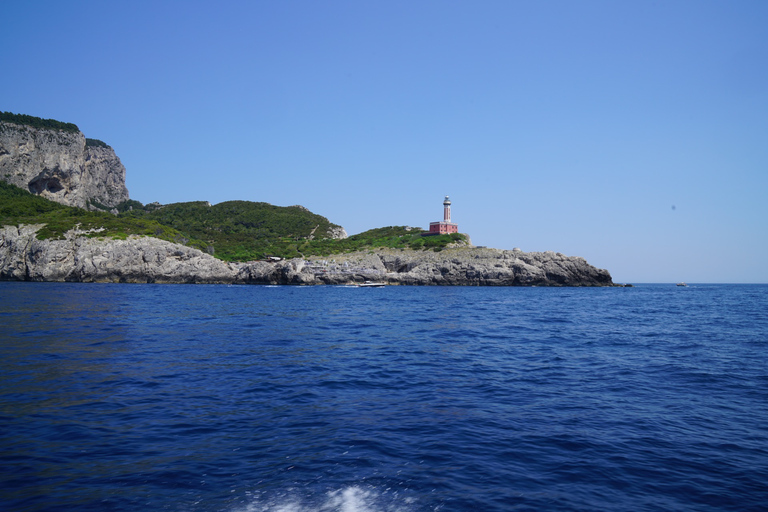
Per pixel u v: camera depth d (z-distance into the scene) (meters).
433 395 15.88
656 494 8.67
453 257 152.62
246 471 9.31
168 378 17.55
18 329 30.45
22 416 12.58
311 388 16.55
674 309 61.94
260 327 35.75
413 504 8.09
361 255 167.25
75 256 133.88
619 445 11.20
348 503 8.05
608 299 86.62
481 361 22.52
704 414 13.86
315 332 33.31
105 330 31.31
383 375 19.03
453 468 9.69
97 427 11.87
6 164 187.25
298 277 144.25
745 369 20.77
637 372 20.03
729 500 8.47
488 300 78.00
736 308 65.12
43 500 7.95
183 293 87.62
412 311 53.97
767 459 10.42
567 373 19.75
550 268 144.50
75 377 17.30
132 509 7.68
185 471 9.26
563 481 9.18
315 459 9.99
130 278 137.12
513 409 14.23
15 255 134.50
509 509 7.98
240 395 15.37
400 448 10.77
